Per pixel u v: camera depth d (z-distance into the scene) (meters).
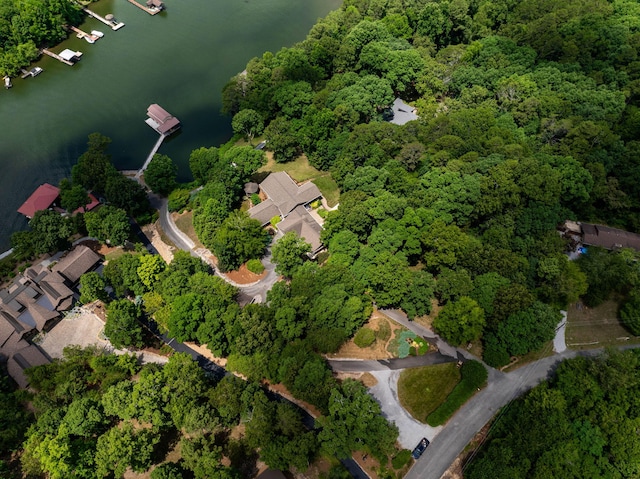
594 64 181.00
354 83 182.75
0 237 152.38
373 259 126.06
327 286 121.44
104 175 152.75
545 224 131.12
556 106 159.88
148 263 126.38
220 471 92.62
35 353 119.06
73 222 144.50
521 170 136.38
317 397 102.94
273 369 110.25
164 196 163.00
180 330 116.38
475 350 120.25
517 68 181.00
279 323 115.31
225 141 187.25
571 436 98.38
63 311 129.12
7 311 126.25
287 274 132.88
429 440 105.19
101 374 111.12
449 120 158.50
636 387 103.50
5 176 171.25
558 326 124.62
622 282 123.12
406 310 122.31
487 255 122.25
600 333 123.69
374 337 121.38
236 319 116.56
